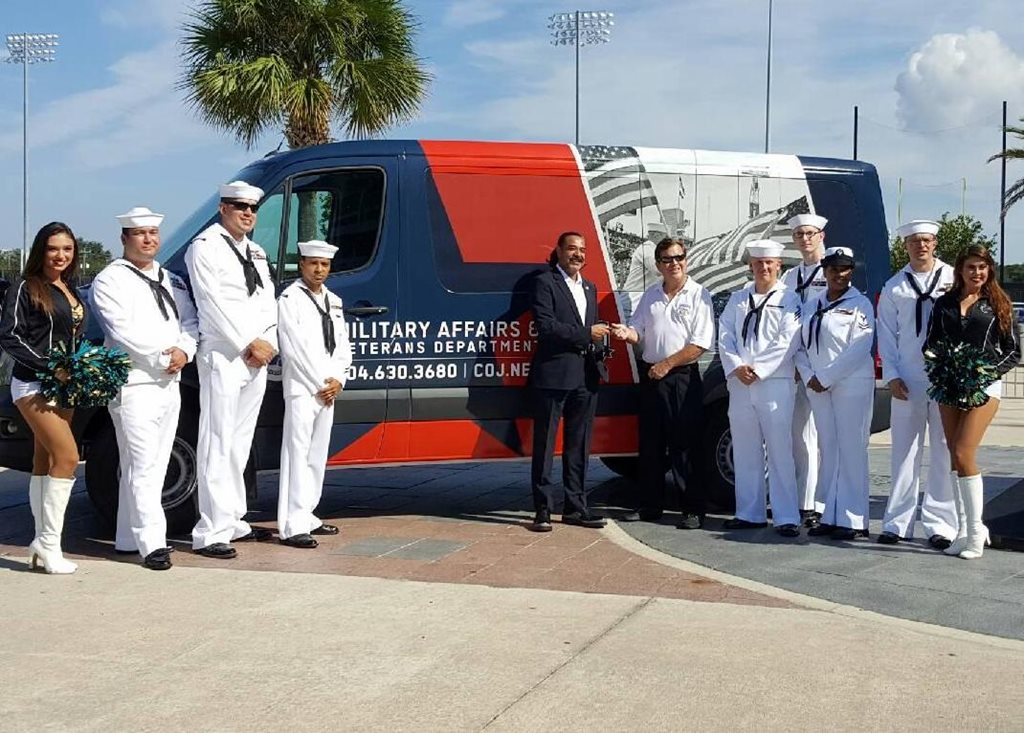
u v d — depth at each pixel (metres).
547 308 7.43
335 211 7.59
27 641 5.04
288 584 6.05
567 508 7.84
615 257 8.09
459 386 7.73
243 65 15.55
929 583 6.16
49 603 5.68
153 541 6.48
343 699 4.32
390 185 7.65
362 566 6.57
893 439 7.29
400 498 9.08
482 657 4.80
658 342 7.72
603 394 8.12
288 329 7.04
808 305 7.58
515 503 8.84
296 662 4.74
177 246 7.46
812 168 8.55
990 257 6.67
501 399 7.81
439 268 7.70
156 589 5.95
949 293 6.79
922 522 7.27
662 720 4.11
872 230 8.62
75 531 7.68
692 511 7.76
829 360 7.35
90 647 4.95
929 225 7.11
